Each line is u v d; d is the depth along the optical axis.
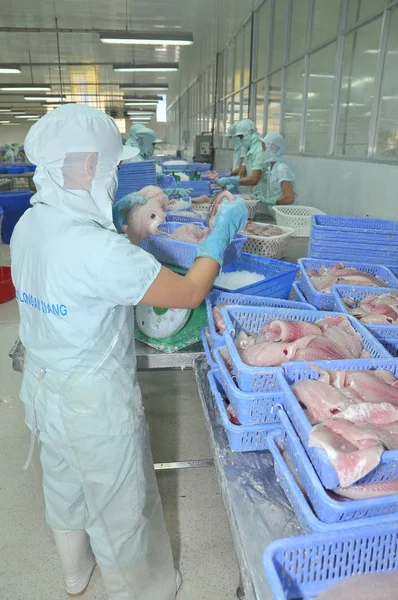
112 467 1.10
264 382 1.09
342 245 2.31
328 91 4.61
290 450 0.96
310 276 2.07
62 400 1.04
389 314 1.65
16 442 2.12
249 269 2.15
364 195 3.74
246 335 1.37
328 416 0.95
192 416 2.32
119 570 1.22
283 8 5.84
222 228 1.22
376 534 0.81
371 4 3.66
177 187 4.38
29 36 9.21
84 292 0.95
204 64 11.34
